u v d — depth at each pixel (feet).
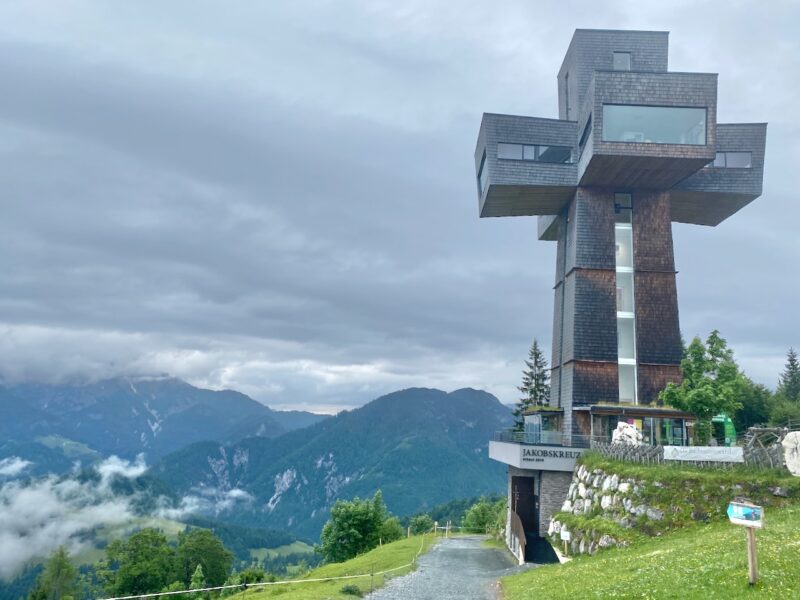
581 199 233.14
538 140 241.35
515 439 218.59
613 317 224.33
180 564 470.39
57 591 529.45
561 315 247.50
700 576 69.77
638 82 214.07
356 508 297.94
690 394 194.80
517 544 172.76
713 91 214.48
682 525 122.21
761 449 129.08
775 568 64.90
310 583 157.58
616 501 141.18
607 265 228.22
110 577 456.04
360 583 130.62
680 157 210.79
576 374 220.23
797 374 385.09
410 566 157.58
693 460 136.67
